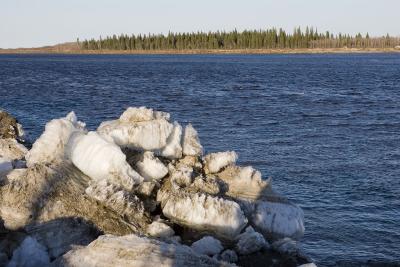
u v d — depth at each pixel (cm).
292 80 8625
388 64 14200
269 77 9281
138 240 816
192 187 1092
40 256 868
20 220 937
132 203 1006
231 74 10038
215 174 1188
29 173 1009
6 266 844
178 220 1009
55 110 4428
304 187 2359
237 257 958
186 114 4503
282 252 988
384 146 3266
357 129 3878
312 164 2756
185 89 6806
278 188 2339
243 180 1162
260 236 989
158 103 5225
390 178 2523
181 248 819
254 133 3644
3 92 5722
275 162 2786
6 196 965
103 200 994
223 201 1012
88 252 802
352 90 6962
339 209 2083
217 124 3997
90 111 4491
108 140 1122
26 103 4791
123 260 777
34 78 8269
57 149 1138
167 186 1105
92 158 1076
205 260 800
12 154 1383
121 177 1055
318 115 4569
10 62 15300
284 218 1088
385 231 1872
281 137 3506
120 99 5478
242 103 5366
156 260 777
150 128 1181
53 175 1023
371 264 1612
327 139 3469
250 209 1079
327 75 9881
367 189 2345
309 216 1994
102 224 959
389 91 6819
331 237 1795
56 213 959
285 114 4600
